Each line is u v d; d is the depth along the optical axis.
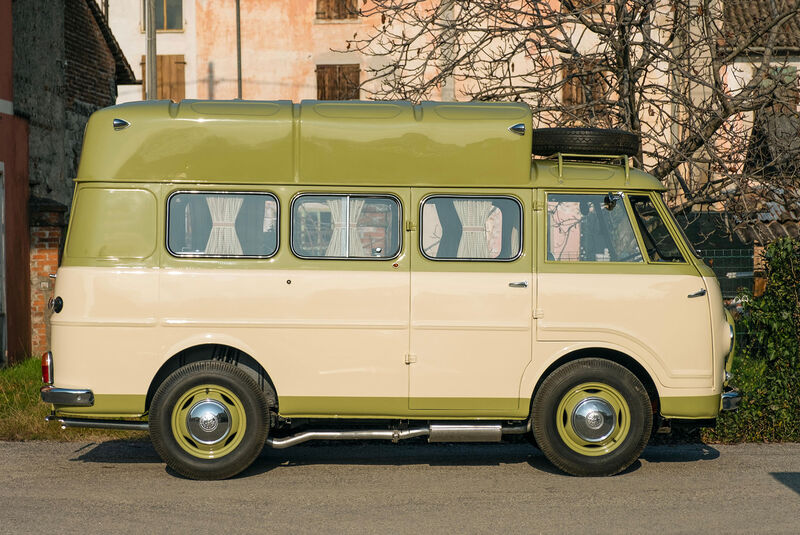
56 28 17.98
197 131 7.97
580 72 12.77
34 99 16.91
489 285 7.98
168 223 7.94
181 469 7.87
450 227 8.04
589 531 6.42
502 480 7.97
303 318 7.91
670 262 8.14
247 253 7.96
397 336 7.94
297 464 8.61
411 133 8.03
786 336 9.72
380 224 8.02
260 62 36.56
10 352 15.20
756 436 9.70
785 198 11.96
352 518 6.74
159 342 7.86
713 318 8.11
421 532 6.38
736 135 12.04
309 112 8.06
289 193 7.99
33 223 16.20
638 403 8.00
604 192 8.16
